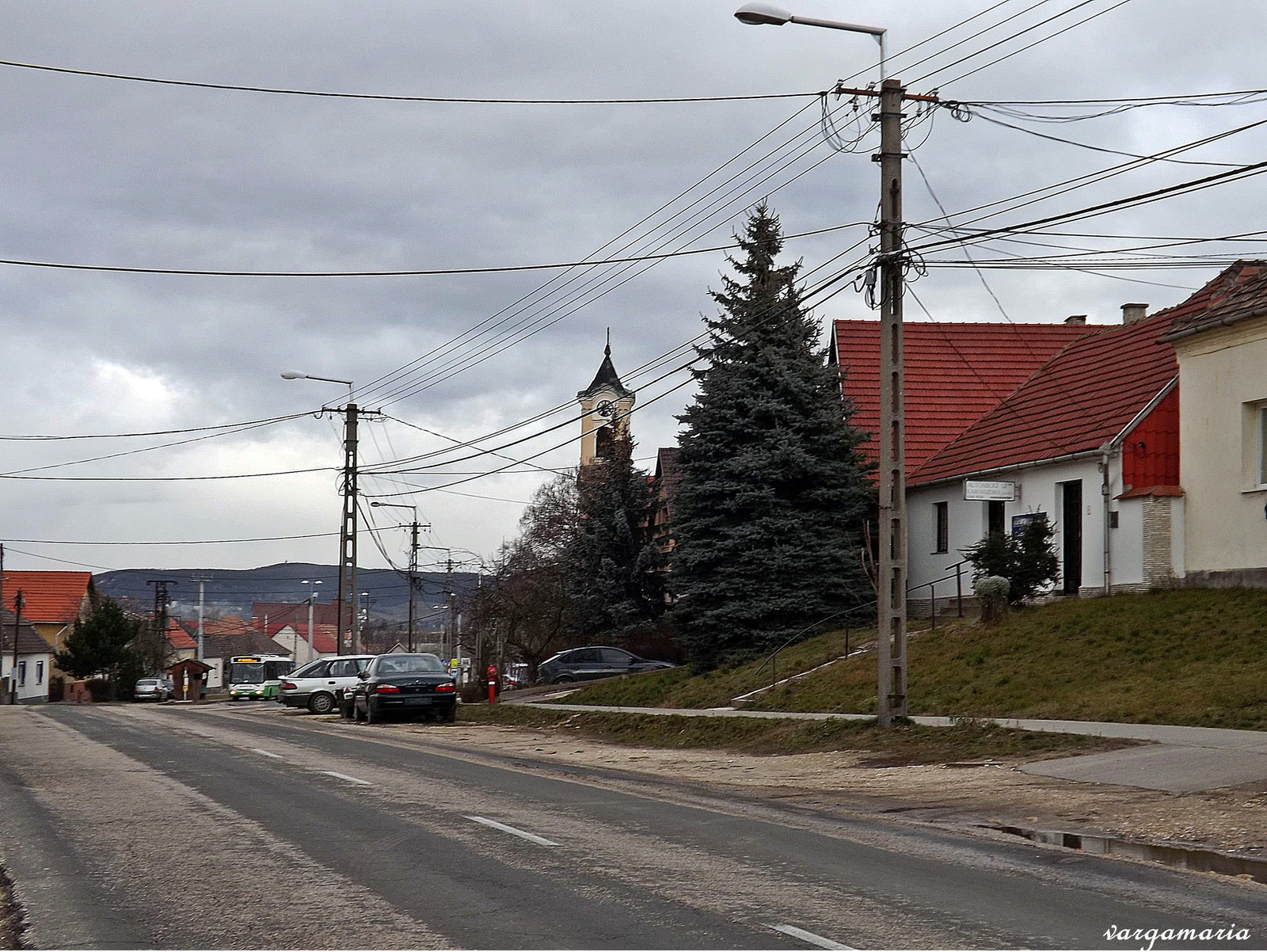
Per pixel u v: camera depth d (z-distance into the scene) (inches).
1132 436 1107.9
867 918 317.7
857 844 438.0
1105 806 514.9
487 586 2434.8
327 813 520.7
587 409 3031.5
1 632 2987.2
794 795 603.5
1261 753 594.9
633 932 303.7
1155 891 352.8
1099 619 989.2
